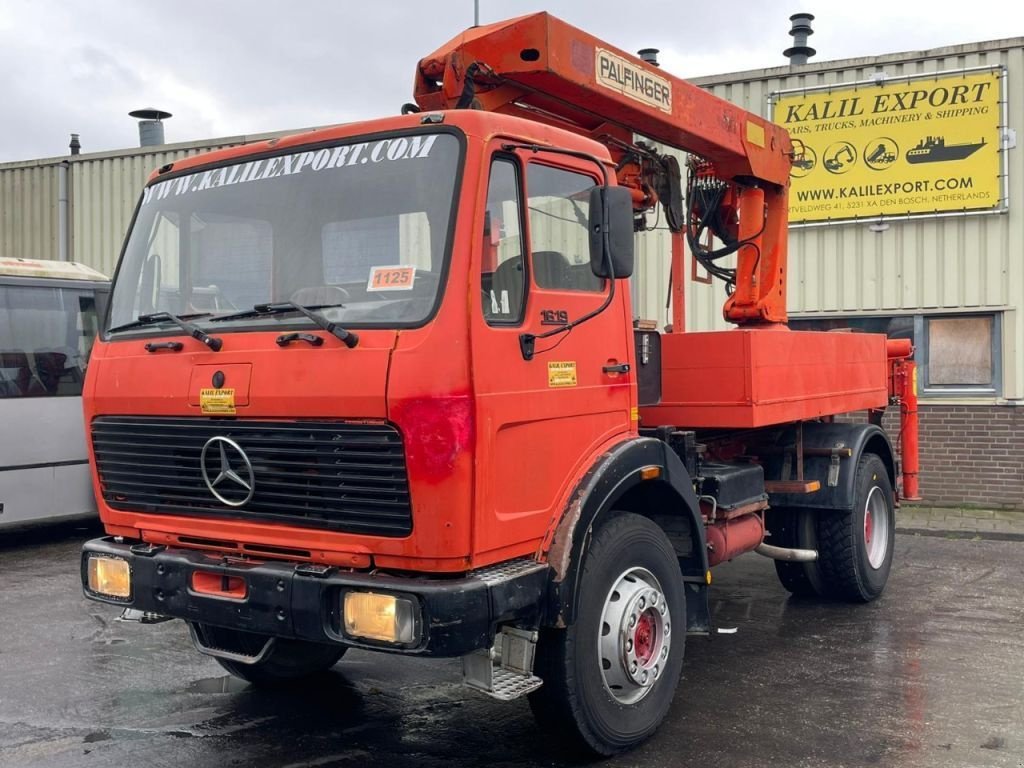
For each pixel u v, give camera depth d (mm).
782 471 7145
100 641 6605
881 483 7750
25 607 7578
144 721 5078
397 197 4070
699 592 5277
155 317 4520
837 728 4906
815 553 6980
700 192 7637
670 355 6133
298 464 4016
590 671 4402
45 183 17938
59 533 11273
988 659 6070
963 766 4426
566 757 4598
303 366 3971
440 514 3771
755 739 4773
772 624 6977
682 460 5566
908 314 12242
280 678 5590
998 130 11703
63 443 10281
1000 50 11688
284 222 4344
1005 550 9734
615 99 5758
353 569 4004
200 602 4250
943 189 11953
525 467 4152
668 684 4891
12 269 10000
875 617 7152
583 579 4395
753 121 7344
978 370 12094
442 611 3713
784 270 7906
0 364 9789
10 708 5266
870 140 12234
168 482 4445
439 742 4801
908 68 12094
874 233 12336
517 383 4086
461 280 3857
